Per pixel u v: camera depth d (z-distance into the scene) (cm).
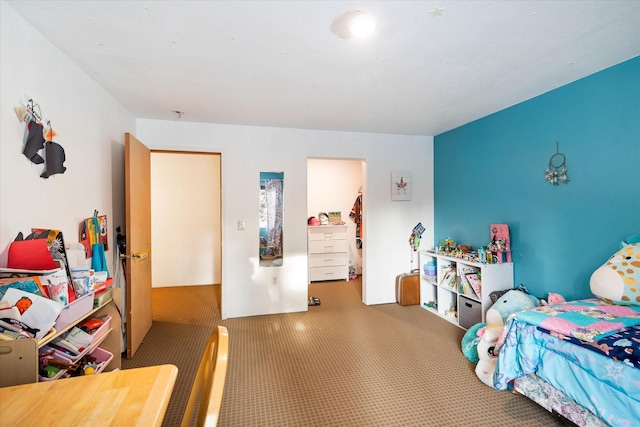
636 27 167
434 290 398
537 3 146
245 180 356
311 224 536
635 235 202
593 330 163
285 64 208
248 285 358
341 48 188
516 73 225
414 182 414
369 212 399
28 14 150
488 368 219
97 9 148
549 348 178
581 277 236
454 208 380
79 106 207
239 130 354
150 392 90
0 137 136
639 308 188
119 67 209
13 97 145
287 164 369
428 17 156
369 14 153
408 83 242
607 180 218
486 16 156
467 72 222
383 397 203
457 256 335
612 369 146
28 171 154
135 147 271
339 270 535
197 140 342
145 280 300
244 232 356
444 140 397
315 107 297
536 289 273
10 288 120
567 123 244
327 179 571
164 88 247
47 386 92
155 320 346
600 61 207
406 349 273
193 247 511
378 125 362
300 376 228
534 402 198
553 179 253
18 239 146
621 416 141
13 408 83
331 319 348
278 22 160
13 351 112
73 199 197
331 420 181
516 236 293
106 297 185
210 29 166
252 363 247
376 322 339
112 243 259
